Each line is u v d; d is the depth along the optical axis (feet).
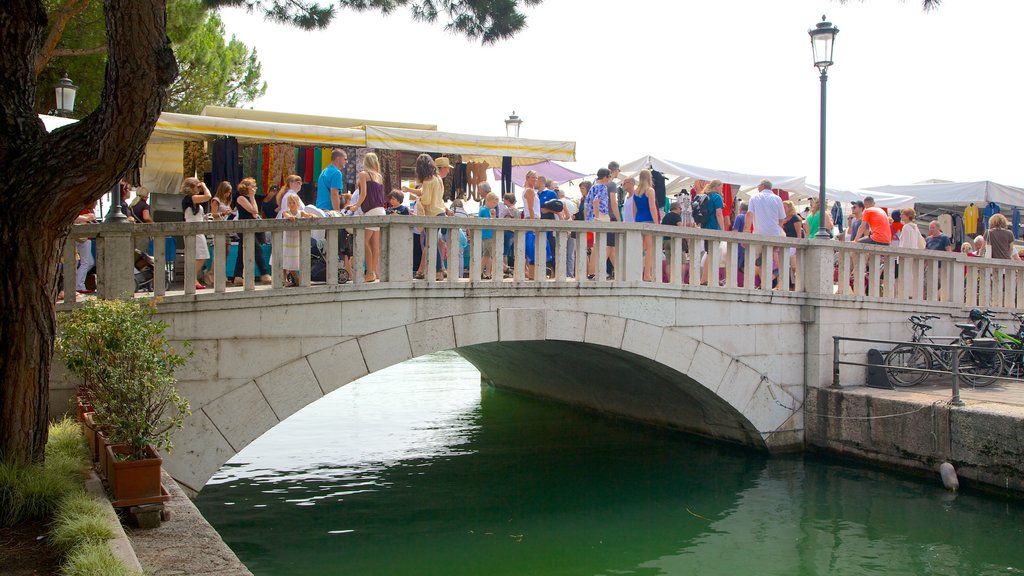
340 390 69.72
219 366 28.86
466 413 58.49
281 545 30.48
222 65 69.00
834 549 30.37
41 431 20.18
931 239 50.44
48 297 19.79
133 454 19.27
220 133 37.63
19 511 17.98
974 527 31.81
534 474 40.96
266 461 43.42
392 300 31.81
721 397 40.50
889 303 44.75
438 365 89.30
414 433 51.01
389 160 43.50
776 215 43.04
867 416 39.73
